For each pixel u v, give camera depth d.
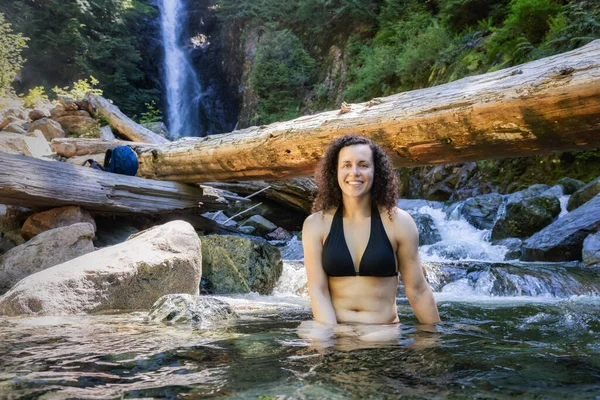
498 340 1.99
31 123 14.47
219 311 2.86
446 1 14.10
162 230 4.33
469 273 5.40
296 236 9.98
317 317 2.43
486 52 11.77
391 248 2.43
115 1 23.91
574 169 9.28
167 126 27.12
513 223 7.97
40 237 4.92
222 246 5.44
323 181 2.51
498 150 3.92
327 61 19.83
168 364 1.58
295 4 21.39
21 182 5.29
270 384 1.29
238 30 25.14
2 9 21.69
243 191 9.52
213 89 27.94
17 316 3.07
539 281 4.90
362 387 1.25
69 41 22.27
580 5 10.13
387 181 2.46
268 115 20.02
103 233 6.94
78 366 1.56
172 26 28.72
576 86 3.25
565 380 1.33
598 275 5.00
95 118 14.59
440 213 9.51
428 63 13.95
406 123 4.23
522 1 10.23
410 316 2.94
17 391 1.26
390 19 17.09
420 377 1.36
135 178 6.64
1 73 15.89
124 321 2.76
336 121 4.80
